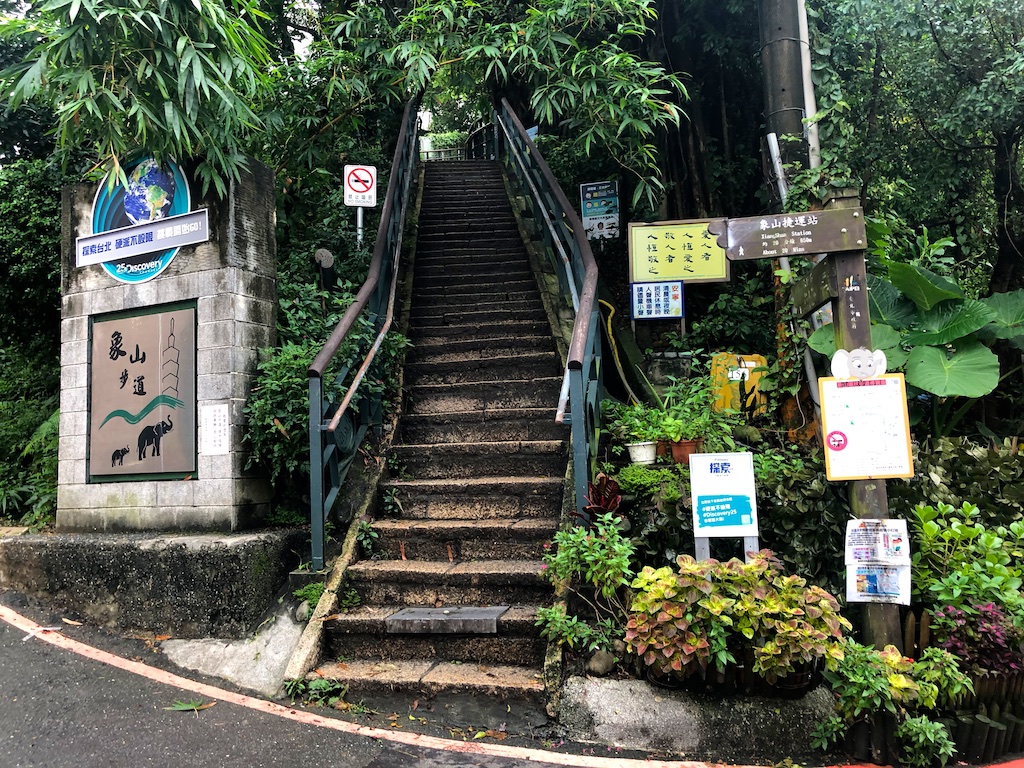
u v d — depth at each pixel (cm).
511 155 1191
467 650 371
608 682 328
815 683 321
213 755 296
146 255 502
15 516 599
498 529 433
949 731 312
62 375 528
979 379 467
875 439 341
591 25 659
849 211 350
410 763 291
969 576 337
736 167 821
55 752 301
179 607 419
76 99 406
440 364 610
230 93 441
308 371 428
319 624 383
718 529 351
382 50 664
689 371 618
